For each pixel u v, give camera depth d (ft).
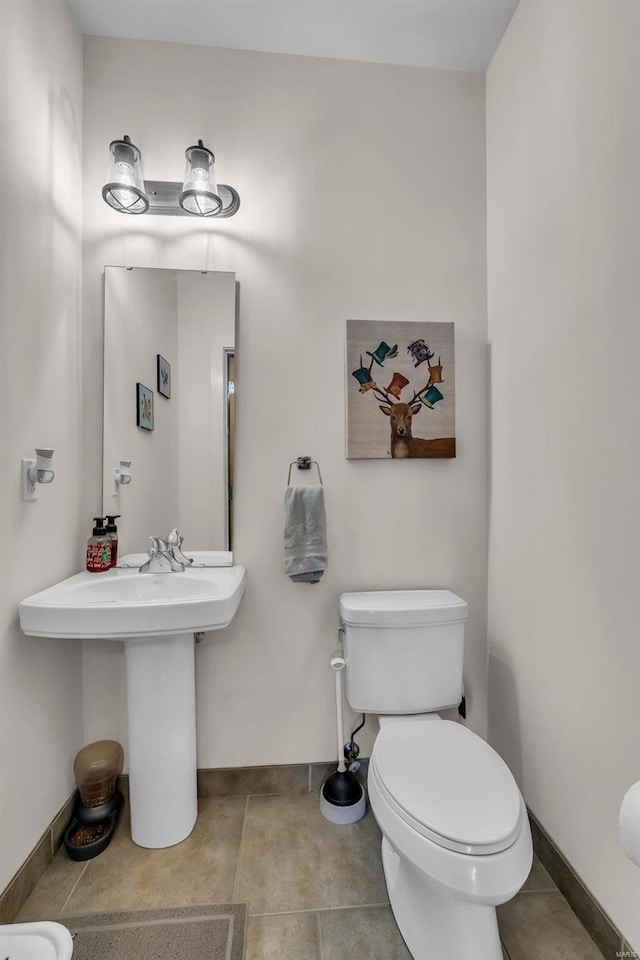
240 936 3.59
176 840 4.50
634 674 3.20
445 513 5.42
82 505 5.07
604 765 3.47
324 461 5.29
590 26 3.58
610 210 3.40
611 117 3.37
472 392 5.45
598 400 3.55
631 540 3.22
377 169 5.34
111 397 5.14
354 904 3.88
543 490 4.29
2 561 3.66
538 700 4.36
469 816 3.01
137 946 3.52
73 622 3.74
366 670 4.71
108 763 4.68
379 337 5.28
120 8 4.73
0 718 3.61
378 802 3.34
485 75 5.44
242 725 5.24
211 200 4.77
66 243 4.70
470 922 3.17
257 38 5.05
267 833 4.65
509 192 4.91
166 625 3.84
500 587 5.12
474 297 5.45
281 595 5.26
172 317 5.16
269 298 5.24
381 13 4.75
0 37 3.61
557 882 4.00
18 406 3.87
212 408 5.20
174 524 5.16
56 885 4.04
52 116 4.41
